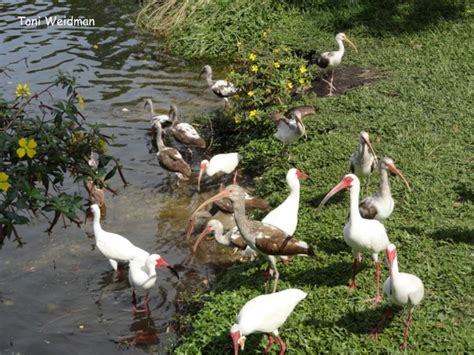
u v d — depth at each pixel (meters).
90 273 9.66
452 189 9.85
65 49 17.66
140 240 10.34
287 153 11.56
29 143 5.05
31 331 8.48
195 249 9.66
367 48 15.57
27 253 10.08
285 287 8.16
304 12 17.77
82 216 11.04
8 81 15.62
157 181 12.02
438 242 8.62
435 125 11.77
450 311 7.36
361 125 12.08
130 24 19.31
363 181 10.37
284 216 8.74
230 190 8.00
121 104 14.78
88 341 8.31
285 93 12.70
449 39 15.27
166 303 8.98
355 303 7.71
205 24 17.94
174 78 16.12
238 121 12.55
